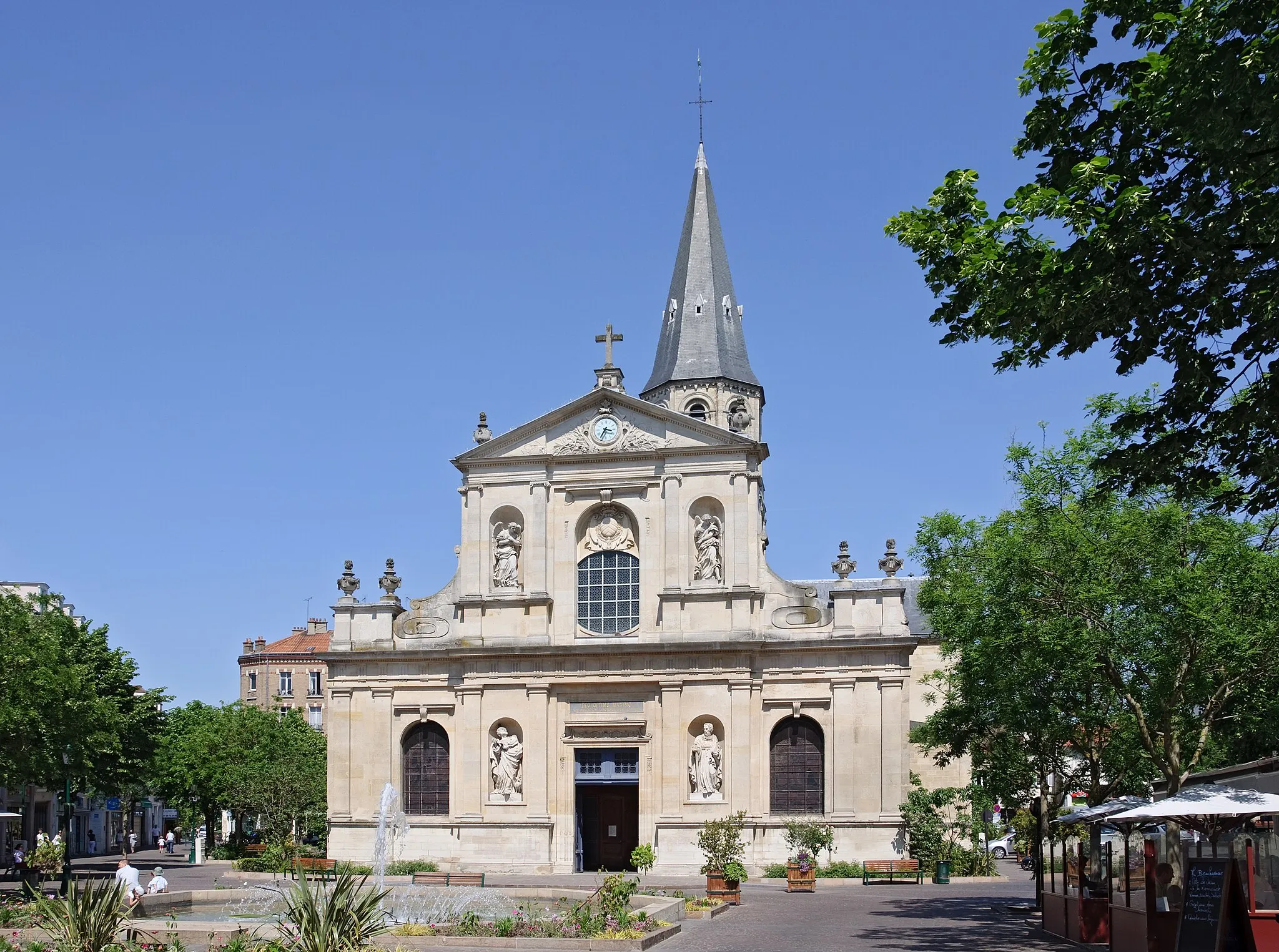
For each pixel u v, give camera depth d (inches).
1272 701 1422.2
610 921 1135.6
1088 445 1483.8
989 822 3006.9
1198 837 1183.6
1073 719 1557.6
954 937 1187.3
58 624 2082.9
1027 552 1366.9
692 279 2903.5
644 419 2159.2
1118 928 1042.1
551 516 2171.5
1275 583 1334.9
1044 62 847.1
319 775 2783.0
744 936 1197.1
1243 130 758.5
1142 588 1322.6
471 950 1048.8
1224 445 892.6
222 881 1991.9
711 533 2118.6
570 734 2108.8
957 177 907.4
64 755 2110.0
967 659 1578.5
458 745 2142.0
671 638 2090.3
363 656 2182.6
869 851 1998.0
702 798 2050.9
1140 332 856.9
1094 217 814.5
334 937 871.1
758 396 2886.3
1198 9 777.6
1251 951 843.4
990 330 907.4
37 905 1027.3
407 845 2123.5
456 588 2206.0
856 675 2043.6
